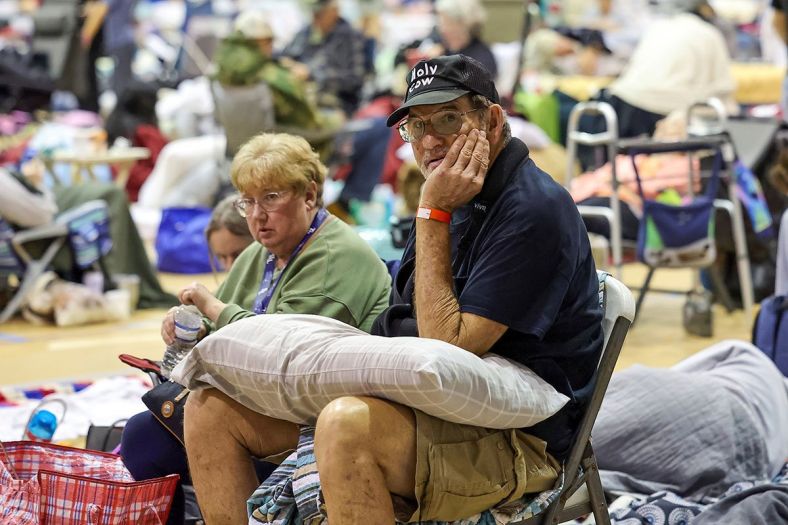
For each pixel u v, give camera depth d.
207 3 31.52
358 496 6.74
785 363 12.61
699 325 16.83
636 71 23.11
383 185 24.86
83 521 8.02
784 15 21.42
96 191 19.58
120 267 19.48
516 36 29.86
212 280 21.47
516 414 7.16
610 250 18.80
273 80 23.27
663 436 10.34
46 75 31.41
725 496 9.81
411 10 41.22
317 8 30.70
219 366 7.56
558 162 23.47
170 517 8.35
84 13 31.53
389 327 7.98
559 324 7.57
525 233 7.35
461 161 7.45
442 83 7.58
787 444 10.95
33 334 17.69
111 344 16.98
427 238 7.51
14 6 41.34
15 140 28.02
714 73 22.94
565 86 26.97
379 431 6.82
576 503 7.97
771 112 23.56
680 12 23.44
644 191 18.39
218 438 7.74
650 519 9.50
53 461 8.84
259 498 7.42
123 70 29.31
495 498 7.14
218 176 24.81
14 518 8.12
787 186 17.69
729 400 10.55
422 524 7.08
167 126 28.38
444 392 6.79
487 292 7.30
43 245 18.84
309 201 9.19
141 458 8.55
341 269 9.05
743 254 17.58
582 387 7.79
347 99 30.66
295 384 7.24
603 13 34.47
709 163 18.27
